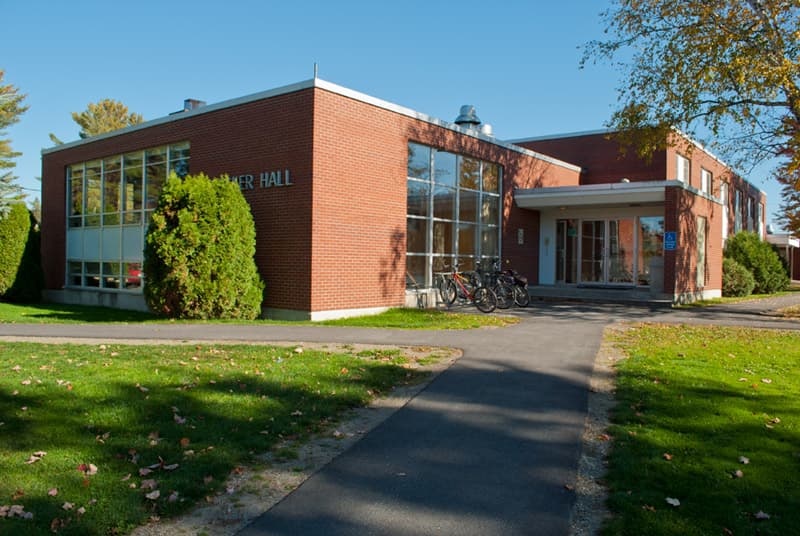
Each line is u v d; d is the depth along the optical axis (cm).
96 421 549
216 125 1597
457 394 680
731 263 2586
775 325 1323
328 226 1395
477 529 373
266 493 425
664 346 991
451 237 1817
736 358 877
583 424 579
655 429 547
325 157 1387
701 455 482
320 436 548
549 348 962
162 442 504
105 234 2058
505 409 625
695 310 1702
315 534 367
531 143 2811
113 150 1981
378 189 1525
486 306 1570
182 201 1384
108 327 1240
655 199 1891
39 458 462
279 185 1427
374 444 523
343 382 714
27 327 1261
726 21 1584
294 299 1398
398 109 1582
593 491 431
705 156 2861
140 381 689
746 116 1686
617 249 2223
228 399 627
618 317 1468
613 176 2591
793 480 433
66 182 2252
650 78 1766
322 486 436
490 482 444
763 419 574
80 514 376
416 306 1659
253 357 850
